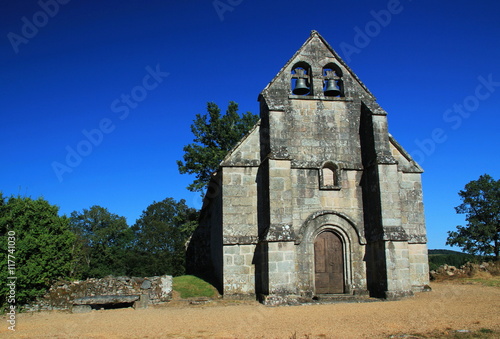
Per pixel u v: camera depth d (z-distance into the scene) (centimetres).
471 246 4434
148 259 6194
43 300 1812
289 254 1859
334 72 2250
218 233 2280
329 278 2017
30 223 1941
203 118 3981
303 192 2055
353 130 2177
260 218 2042
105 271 5822
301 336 1078
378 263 1973
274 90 2147
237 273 1970
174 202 7675
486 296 1802
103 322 1398
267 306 1744
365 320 1308
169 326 1279
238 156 2095
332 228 2052
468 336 1015
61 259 1975
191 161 3862
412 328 1148
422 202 2206
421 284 2106
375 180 2023
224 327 1241
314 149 2116
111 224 6450
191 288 2091
